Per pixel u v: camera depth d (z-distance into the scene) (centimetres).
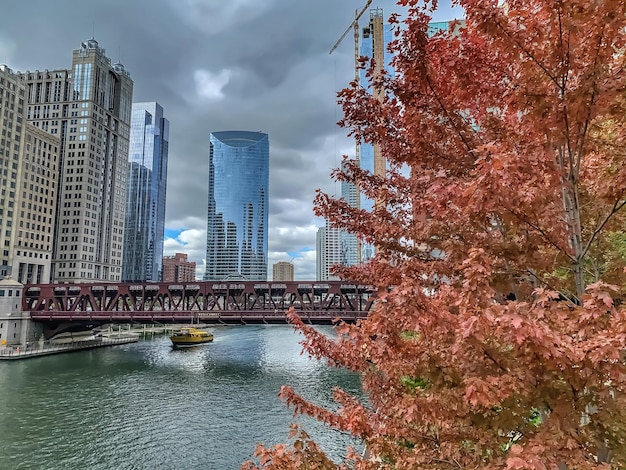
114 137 16512
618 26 359
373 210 654
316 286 6312
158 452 2573
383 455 485
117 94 16725
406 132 573
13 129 11375
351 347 546
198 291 6419
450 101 521
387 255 589
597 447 359
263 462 499
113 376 4956
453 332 401
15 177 11431
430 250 564
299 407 560
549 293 347
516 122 525
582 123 425
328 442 2606
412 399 427
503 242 468
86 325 7694
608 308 324
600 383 345
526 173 401
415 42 500
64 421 3186
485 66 504
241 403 3728
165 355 6794
